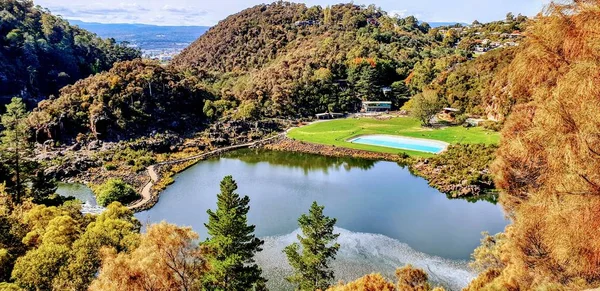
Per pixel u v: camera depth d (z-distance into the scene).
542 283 15.64
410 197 67.19
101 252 27.64
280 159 97.06
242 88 159.50
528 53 14.91
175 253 25.69
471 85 130.50
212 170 87.31
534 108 17.20
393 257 45.78
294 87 149.12
